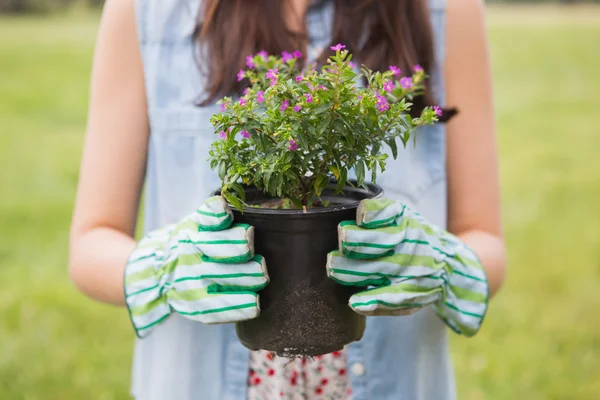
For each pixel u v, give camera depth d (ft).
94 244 4.63
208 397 4.97
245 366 4.86
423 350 5.03
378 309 3.71
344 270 3.59
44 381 11.00
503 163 24.04
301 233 3.55
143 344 5.24
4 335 12.32
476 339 12.30
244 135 3.39
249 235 3.54
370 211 3.59
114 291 4.40
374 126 3.39
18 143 25.76
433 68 4.75
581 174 22.47
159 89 4.89
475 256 4.37
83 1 68.13
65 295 13.89
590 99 34.60
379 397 4.88
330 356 4.76
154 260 4.17
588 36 53.52
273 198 3.90
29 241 16.58
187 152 4.90
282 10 4.74
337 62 3.26
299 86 3.34
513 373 11.19
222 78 4.63
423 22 4.70
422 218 4.15
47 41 50.39
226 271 3.62
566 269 15.23
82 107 31.94
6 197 19.80
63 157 24.04
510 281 14.71
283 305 3.63
